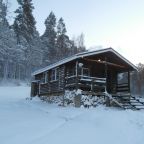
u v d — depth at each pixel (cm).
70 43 7669
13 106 2164
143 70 5875
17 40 5822
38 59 6144
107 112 1650
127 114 1598
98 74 2623
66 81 2359
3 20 5216
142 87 5759
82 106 2009
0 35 5131
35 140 980
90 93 2142
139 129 1286
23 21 5825
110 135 1155
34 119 1415
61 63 2428
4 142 921
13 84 5153
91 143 1012
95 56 2420
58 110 1798
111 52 2395
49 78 2825
